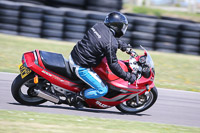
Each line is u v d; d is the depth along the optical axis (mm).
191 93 27203
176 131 16688
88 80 17656
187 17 78250
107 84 18516
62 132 14117
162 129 16828
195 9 88312
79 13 44969
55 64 17625
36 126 14539
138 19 44156
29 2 51312
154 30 44750
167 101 23984
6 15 45156
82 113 18953
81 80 18188
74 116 17594
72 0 51781
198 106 23688
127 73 18062
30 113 16906
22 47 38781
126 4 84812
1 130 13328
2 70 27891
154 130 16375
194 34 45469
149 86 18906
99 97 18484
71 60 17609
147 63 18562
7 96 20469
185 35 45375
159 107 22359
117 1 53000
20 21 45438
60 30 45438
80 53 17234
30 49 38062
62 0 51719
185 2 89562
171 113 21328
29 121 15211
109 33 17078
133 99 19688
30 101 18750
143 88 18922
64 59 18312
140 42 44281
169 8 87188
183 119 20297
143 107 20156
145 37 44375
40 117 16297
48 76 17531
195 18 78125
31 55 17766
